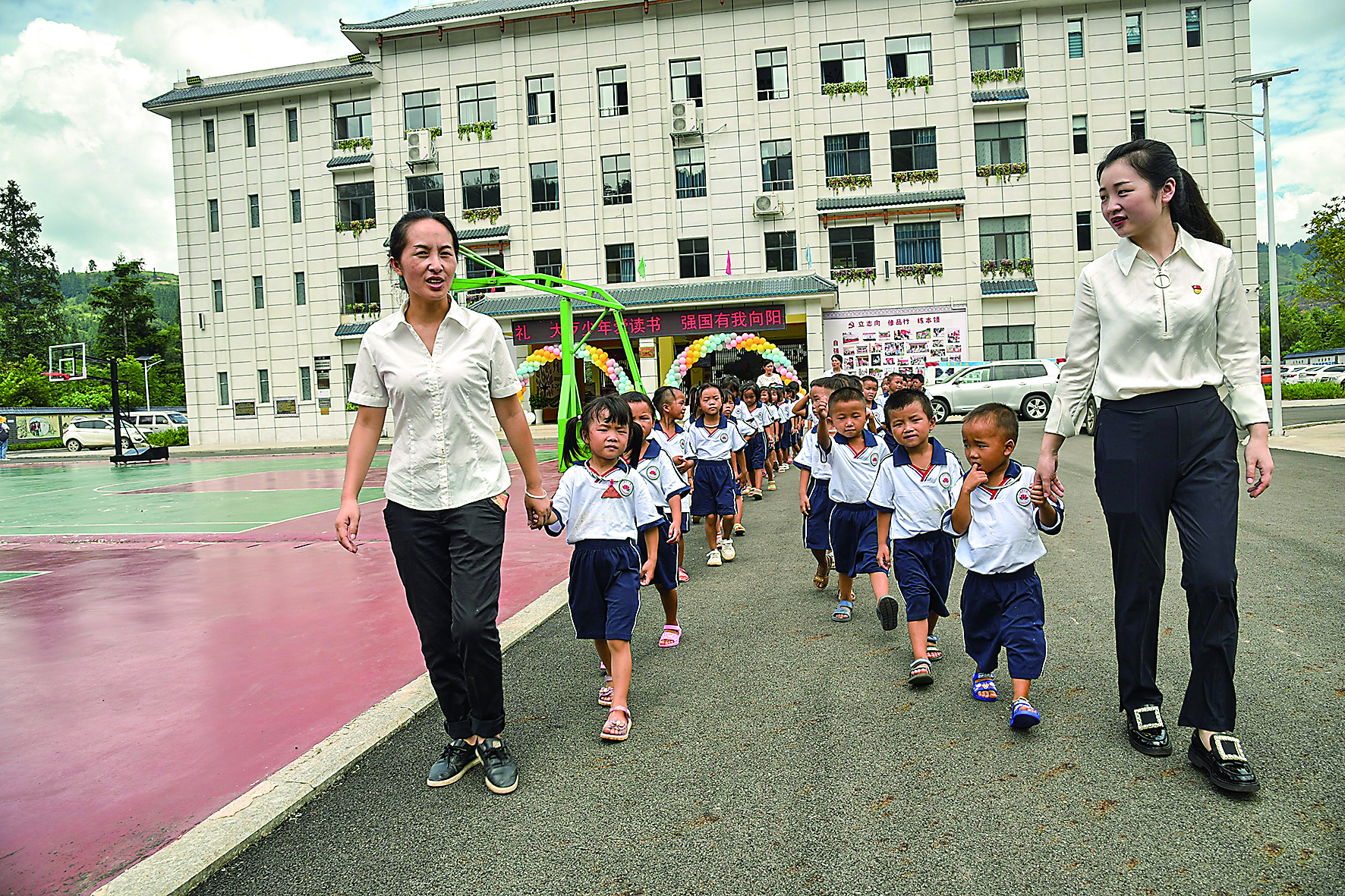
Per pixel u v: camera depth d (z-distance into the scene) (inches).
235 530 386.3
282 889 94.2
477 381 120.0
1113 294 117.2
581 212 1128.2
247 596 247.0
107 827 110.2
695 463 263.7
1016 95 1033.5
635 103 1109.1
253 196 1234.6
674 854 97.1
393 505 120.1
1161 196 111.6
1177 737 121.6
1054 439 126.6
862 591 223.9
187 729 143.7
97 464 1029.8
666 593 177.8
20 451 1435.8
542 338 1054.4
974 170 1054.4
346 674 170.2
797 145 1080.8
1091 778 110.5
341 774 123.0
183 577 278.2
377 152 1181.1
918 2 1055.6
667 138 1101.7
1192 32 1018.1
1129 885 86.8
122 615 228.5
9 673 178.5
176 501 524.1
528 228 1141.7
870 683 151.6
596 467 148.4
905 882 89.2
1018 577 135.3
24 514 490.3
